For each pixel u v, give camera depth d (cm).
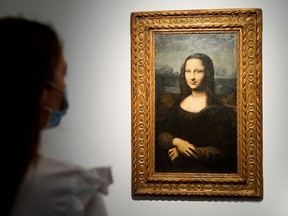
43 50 71
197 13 188
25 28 71
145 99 191
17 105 68
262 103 188
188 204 192
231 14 187
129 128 195
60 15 198
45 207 71
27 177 72
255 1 190
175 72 191
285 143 188
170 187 191
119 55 196
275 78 189
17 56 68
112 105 196
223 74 189
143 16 191
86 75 197
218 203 191
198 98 190
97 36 197
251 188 187
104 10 197
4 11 200
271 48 189
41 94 72
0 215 67
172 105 191
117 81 196
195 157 189
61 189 72
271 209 188
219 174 189
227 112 188
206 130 189
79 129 196
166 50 191
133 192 191
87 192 74
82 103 196
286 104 188
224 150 188
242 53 187
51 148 197
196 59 190
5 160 67
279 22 189
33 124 70
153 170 191
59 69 78
